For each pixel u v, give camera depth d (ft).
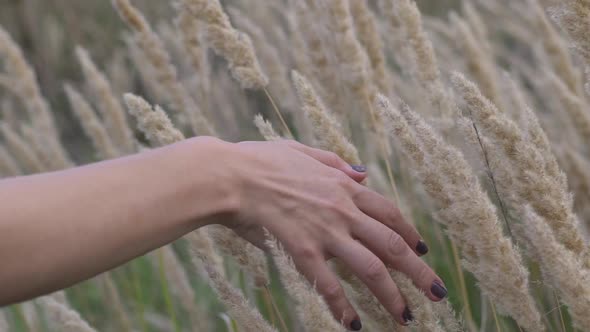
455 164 2.43
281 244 2.40
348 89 3.61
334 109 3.76
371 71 3.67
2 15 9.20
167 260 3.90
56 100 8.59
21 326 4.26
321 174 2.45
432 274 2.48
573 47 2.57
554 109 3.89
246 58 3.26
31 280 2.12
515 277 2.44
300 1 3.72
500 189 2.69
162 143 2.91
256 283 2.88
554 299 3.11
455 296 3.62
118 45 8.63
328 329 2.24
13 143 4.70
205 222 2.35
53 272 2.14
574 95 3.52
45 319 4.17
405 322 2.50
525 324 2.49
